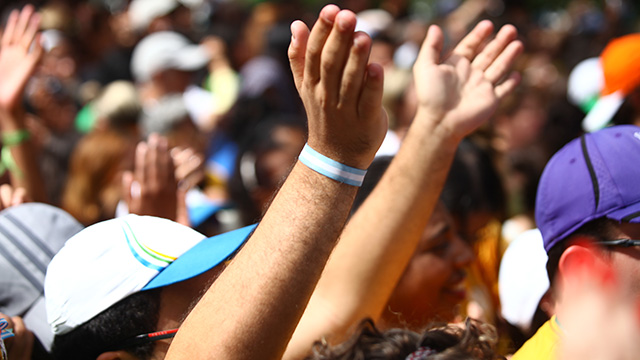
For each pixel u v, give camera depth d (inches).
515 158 174.4
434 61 83.8
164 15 372.2
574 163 74.6
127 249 74.0
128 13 429.1
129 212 117.6
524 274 105.9
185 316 66.6
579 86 226.7
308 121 54.3
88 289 72.6
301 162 54.7
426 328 61.7
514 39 85.0
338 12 50.3
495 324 108.6
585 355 43.6
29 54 129.5
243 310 53.6
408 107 178.1
